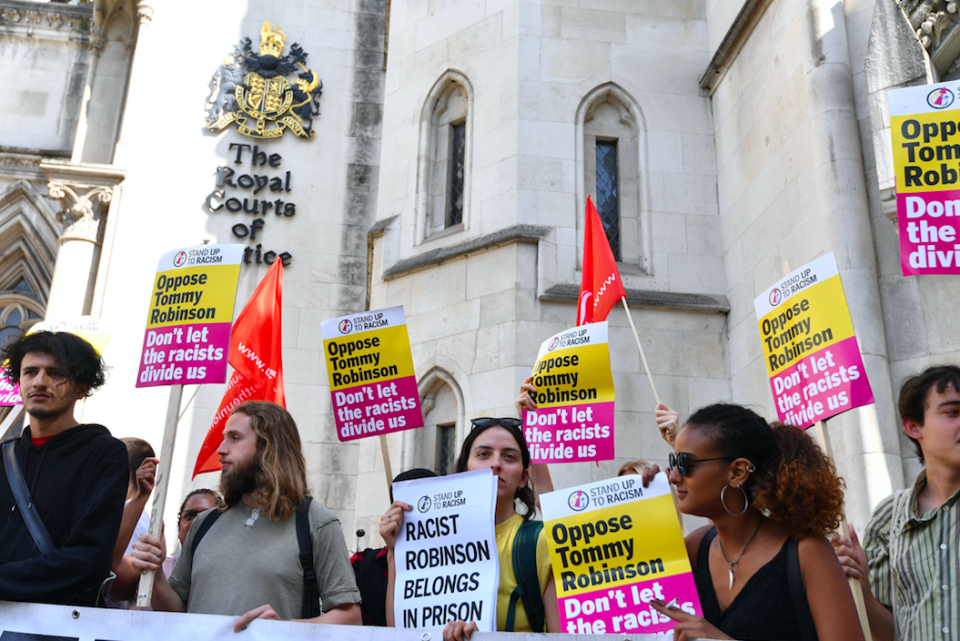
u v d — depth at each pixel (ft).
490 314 28.48
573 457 16.79
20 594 9.69
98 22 44.70
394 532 11.27
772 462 9.66
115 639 10.28
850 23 24.53
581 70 31.63
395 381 16.22
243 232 39.17
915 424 10.85
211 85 41.19
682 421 27.86
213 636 10.29
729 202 30.14
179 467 34.65
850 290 21.65
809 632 8.98
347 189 40.86
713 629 9.00
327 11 43.65
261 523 11.91
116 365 35.88
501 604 11.17
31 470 10.98
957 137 13.85
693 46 32.86
